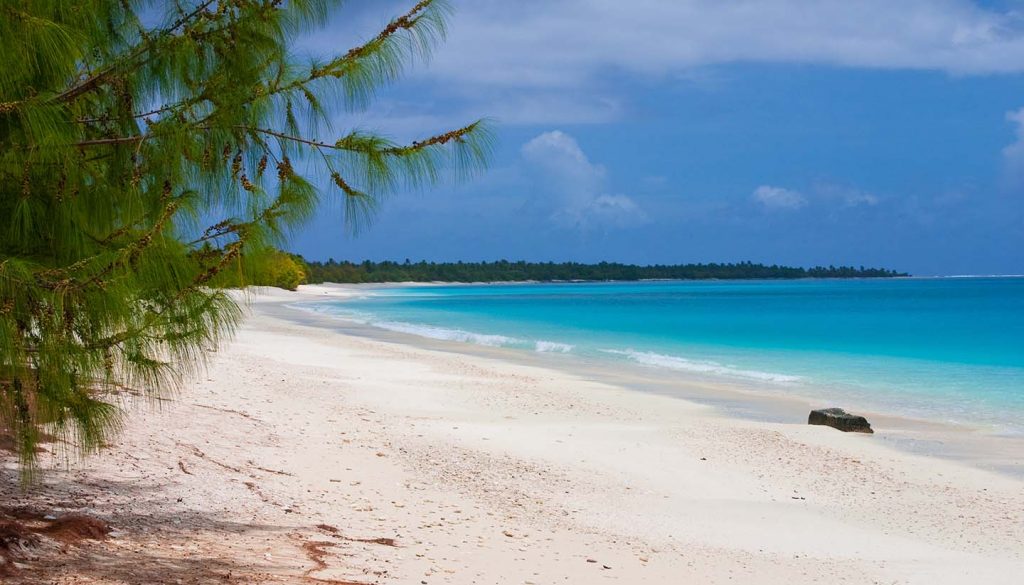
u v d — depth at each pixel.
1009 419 19.55
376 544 8.20
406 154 5.32
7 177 4.53
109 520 7.45
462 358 32.25
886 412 20.58
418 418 16.98
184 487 9.20
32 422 4.87
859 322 60.69
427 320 61.91
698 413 19.64
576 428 16.78
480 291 187.38
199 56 5.28
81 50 4.94
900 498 12.41
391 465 12.30
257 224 5.09
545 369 28.94
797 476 13.55
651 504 11.51
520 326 55.16
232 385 18.41
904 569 9.14
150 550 6.75
